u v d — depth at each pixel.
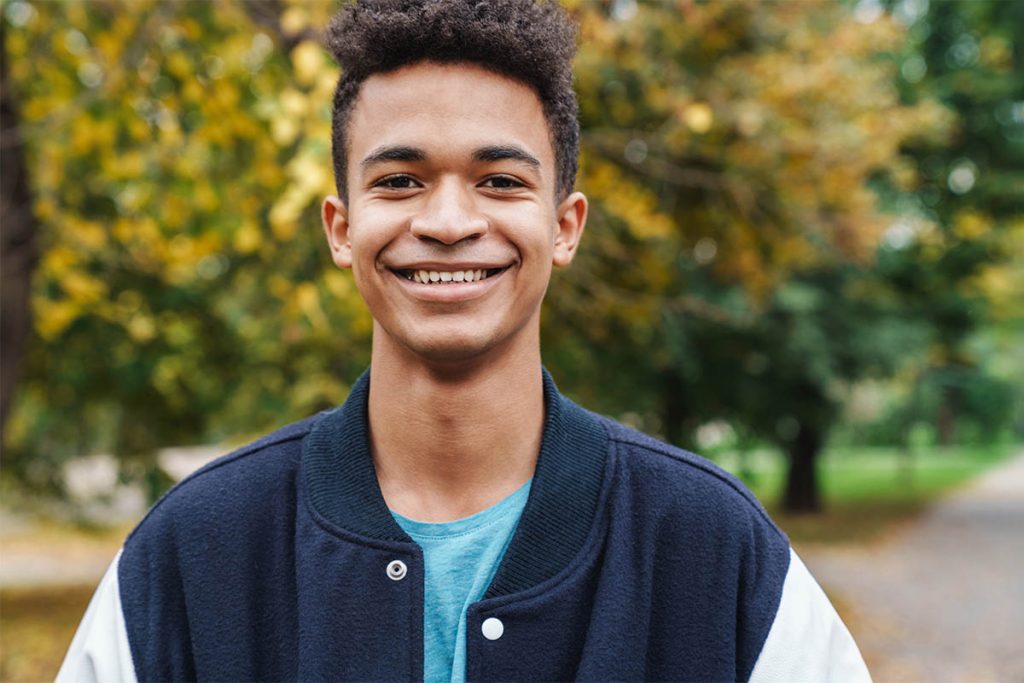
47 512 11.11
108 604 1.42
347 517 1.36
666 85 5.30
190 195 5.31
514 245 1.31
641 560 1.38
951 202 14.20
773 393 12.35
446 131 1.29
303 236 4.46
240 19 4.39
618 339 8.79
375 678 1.29
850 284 12.09
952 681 6.64
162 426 10.34
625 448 1.45
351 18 1.36
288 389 7.57
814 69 5.72
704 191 6.33
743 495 1.45
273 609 1.37
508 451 1.39
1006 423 46.97
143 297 8.03
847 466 36.78
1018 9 13.43
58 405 10.02
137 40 4.54
